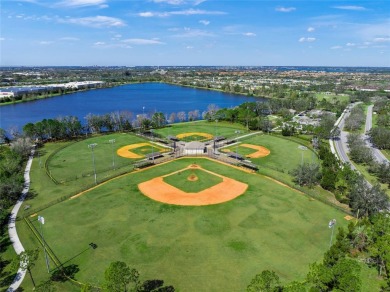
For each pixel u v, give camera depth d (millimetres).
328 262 57125
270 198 92625
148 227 76000
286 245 68438
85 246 68312
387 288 54844
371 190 80500
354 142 143125
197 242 69500
